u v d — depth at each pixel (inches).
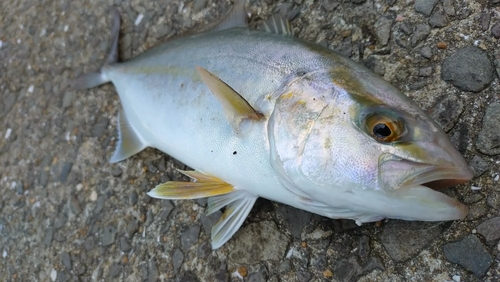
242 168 9.1
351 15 11.4
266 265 10.4
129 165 13.1
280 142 8.3
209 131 9.6
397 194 7.4
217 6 13.4
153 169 12.8
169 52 10.9
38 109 15.8
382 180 7.4
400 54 10.6
